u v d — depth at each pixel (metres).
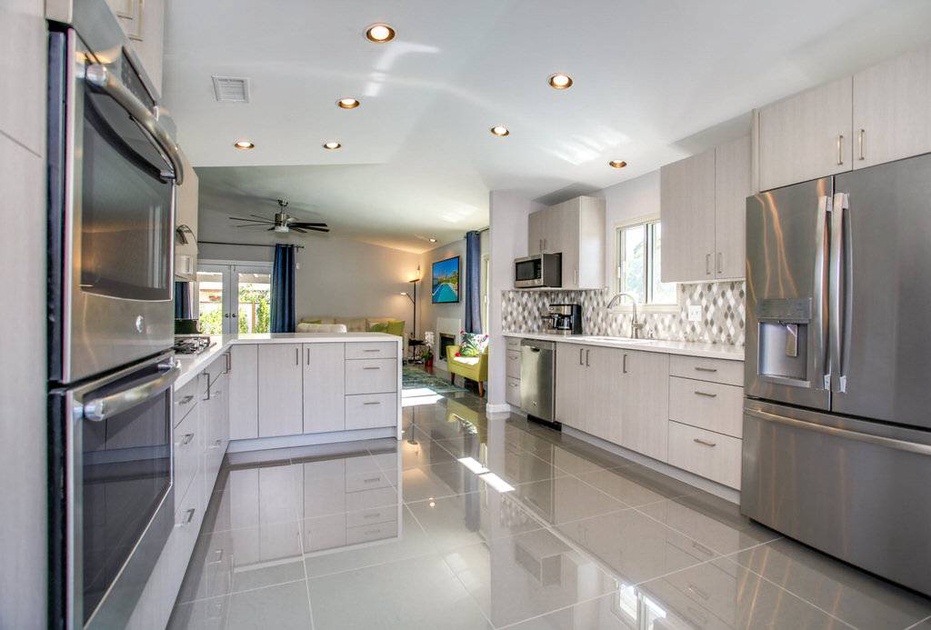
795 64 2.41
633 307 4.32
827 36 2.19
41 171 0.81
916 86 1.92
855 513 2.05
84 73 0.86
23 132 0.77
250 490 2.96
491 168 4.56
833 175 2.16
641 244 4.39
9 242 0.75
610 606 1.82
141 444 1.21
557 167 4.33
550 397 4.48
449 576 2.02
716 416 2.82
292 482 3.10
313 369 3.87
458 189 5.43
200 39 2.34
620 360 3.60
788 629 1.69
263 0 2.06
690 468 3.00
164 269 1.40
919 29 2.08
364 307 10.31
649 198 4.25
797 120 2.36
